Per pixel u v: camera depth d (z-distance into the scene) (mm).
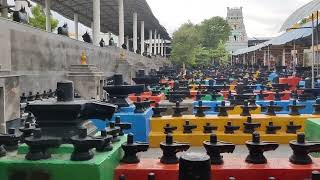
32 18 40219
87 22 47219
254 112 8062
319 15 16406
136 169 3586
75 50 16312
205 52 63406
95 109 3809
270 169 3527
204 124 7090
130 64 25047
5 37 9500
